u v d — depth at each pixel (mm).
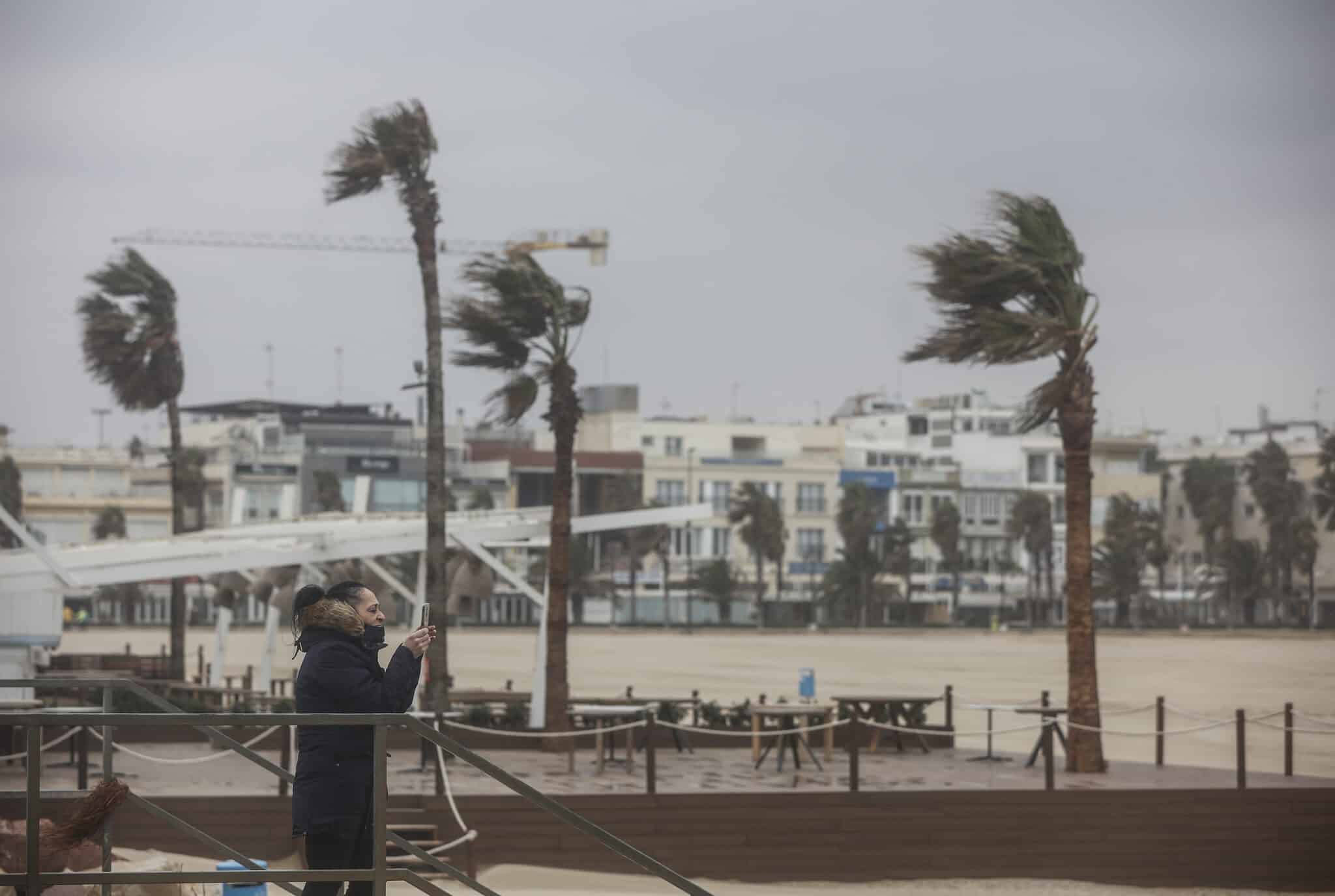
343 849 7574
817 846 18516
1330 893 19141
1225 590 155500
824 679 55906
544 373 25734
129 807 17453
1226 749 29359
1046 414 22328
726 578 139500
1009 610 154500
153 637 94312
